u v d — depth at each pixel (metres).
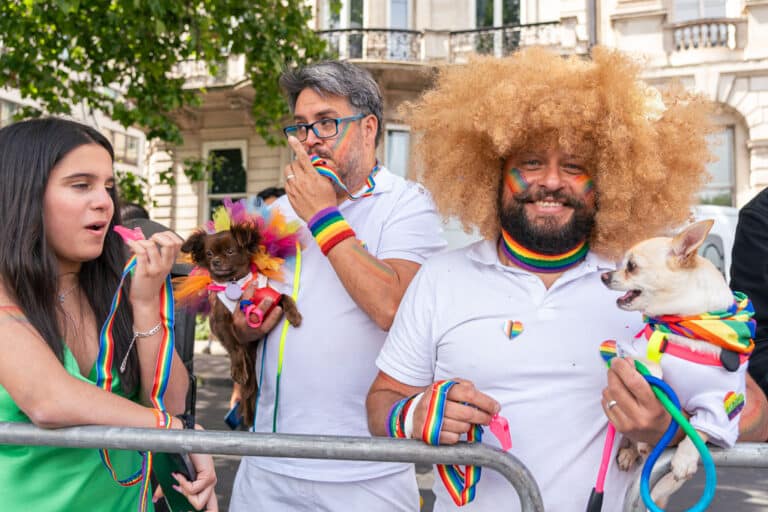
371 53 13.19
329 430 1.95
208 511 1.75
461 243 3.92
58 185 1.51
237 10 7.21
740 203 12.08
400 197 2.09
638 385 1.19
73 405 1.38
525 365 1.40
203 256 2.13
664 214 1.52
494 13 13.30
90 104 8.11
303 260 2.07
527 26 12.84
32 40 7.53
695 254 1.28
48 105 7.69
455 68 1.69
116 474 1.60
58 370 1.40
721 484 4.68
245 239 2.05
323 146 2.02
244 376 2.13
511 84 1.45
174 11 6.48
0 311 1.42
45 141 1.51
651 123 1.44
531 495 1.24
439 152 1.67
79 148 1.54
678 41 12.24
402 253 1.97
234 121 14.27
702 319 1.23
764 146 11.83
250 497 2.05
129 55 7.38
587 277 1.46
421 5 13.43
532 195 1.44
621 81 1.42
